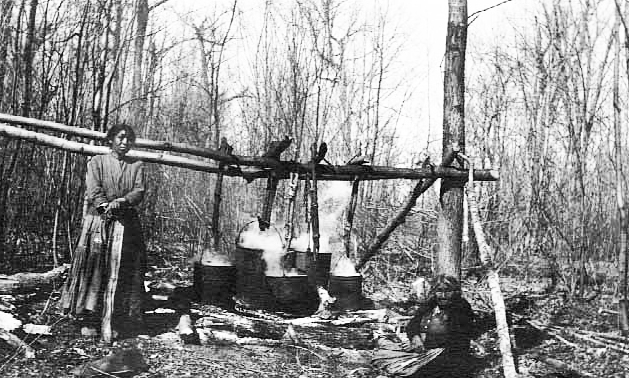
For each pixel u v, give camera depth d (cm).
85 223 551
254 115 1198
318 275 743
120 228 548
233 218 1108
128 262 554
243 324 635
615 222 910
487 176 671
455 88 665
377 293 887
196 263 715
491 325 680
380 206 1116
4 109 713
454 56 666
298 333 629
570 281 879
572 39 897
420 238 1134
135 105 898
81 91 756
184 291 723
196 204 1109
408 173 686
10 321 518
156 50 952
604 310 755
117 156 567
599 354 580
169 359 510
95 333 541
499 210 1037
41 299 617
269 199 705
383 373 525
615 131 689
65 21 760
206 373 488
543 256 984
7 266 694
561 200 920
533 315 744
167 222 1100
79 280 539
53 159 792
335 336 630
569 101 854
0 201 673
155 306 668
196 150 651
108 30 746
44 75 725
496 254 966
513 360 525
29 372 446
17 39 684
